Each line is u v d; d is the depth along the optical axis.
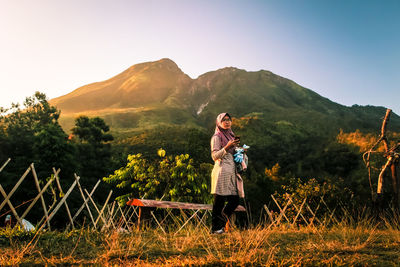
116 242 3.07
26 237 3.38
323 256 2.56
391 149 7.07
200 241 3.35
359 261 2.37
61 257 2.62
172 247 3.11
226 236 3.66
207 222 5.83
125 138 113.12
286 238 3.48
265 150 112.75
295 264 2.30
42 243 3.20
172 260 2.52
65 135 26.62
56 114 50.91
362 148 83.56
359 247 2.84
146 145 91.44
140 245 3.14
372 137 91.00
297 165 92.94
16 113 48.06
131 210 6.43
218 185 4.05
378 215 5.92
